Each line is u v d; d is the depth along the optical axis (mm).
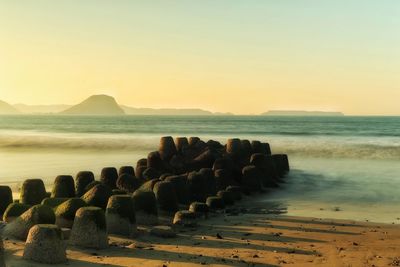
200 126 110438
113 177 22375
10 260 11438
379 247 14320
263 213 19984
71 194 19641
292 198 23969
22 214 13742
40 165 35656
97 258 12023
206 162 27469
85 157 41875
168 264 11766
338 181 29234
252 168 25703
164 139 29250
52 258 11391
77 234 13047
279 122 150875
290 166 36281
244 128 98062
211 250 13367
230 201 21938
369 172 33031
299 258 12875
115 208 14594
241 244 14250
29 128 99188
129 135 70062
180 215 17156
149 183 19828
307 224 17547
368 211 20578
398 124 130250
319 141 56562
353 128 100125
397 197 23906
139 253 12719
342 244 14664
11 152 46656
